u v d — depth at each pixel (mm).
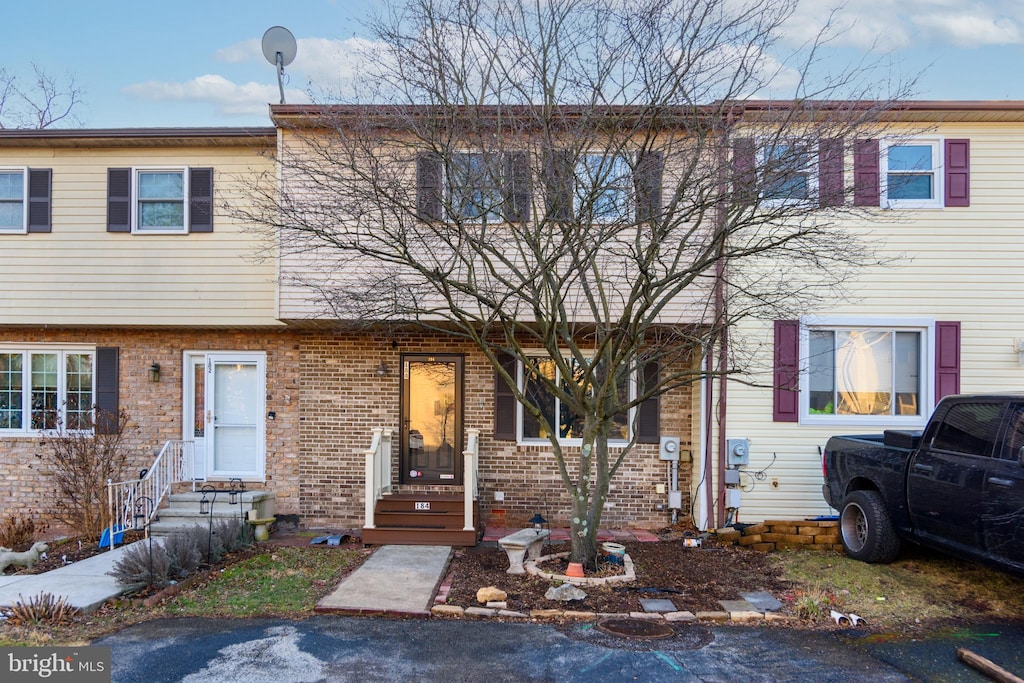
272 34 10398
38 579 7316
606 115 7617
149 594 6805
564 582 7227
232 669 5012
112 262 10469
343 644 5547
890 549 7465
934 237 9766
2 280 10484
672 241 8406
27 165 10555
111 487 9680
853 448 8086
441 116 7750
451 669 5062
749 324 9797
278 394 10992
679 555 8594
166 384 10977
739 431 9844
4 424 11156
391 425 10773
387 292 7941
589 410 7668
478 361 10789
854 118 7434
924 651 5477
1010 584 6844
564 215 7340
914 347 9914
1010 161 9766
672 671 5059
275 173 9266
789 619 6223
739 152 7387
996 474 5875
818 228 7508
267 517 10422
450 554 8555
